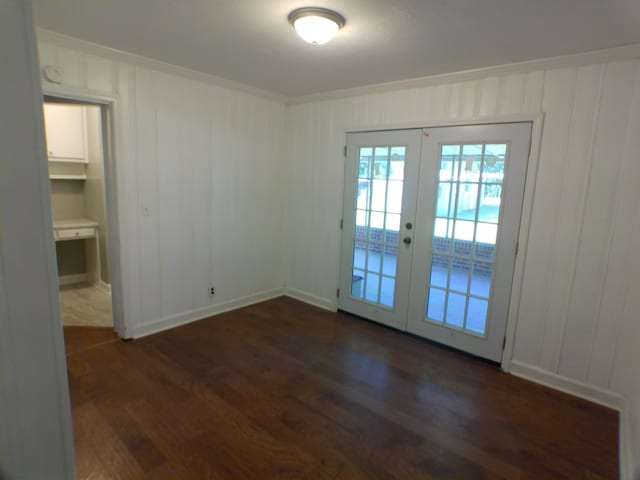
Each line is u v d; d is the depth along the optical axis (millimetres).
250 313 4020
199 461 1933
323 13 2004
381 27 2197
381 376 2834
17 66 885
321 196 4113
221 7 2025
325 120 3973
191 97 3418
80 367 2805
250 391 2570
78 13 2146
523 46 2395
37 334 986
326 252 4145
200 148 3559
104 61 2836
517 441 2178
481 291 3105
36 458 1030
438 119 3166
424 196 3332
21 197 921
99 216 4531
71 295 4449
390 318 3703
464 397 2604
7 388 955
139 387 2568
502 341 3010
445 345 3344
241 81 3562
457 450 2088
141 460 1926
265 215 4289
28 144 919
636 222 2398
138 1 1985
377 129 3559
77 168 4816
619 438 2217
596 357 2598
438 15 2020
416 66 2893
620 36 2168
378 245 3719
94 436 2080
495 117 2863
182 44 2617
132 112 3045
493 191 2951
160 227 3361
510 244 2906
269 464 1933
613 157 2445
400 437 2170
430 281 3393
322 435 2162
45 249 972
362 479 1865
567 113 2580
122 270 3160
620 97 2389
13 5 866
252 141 4004
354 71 3098
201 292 3785
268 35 2404
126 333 3256
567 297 2686
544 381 2818
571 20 2004
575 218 2611
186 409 2348
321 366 2951
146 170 3197
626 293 2459
